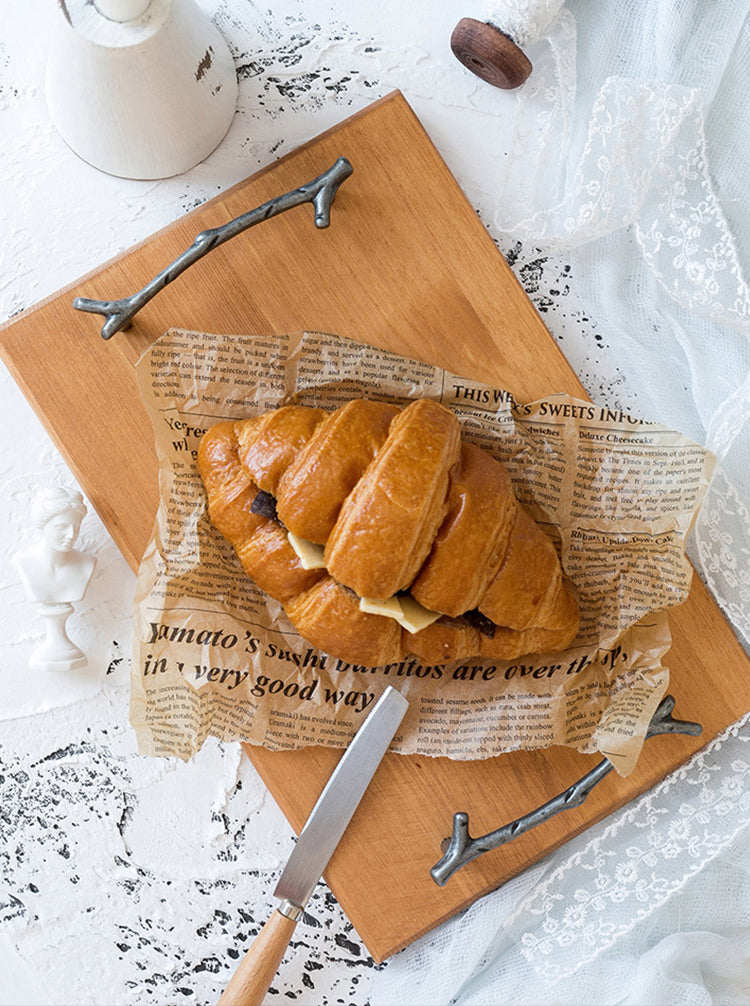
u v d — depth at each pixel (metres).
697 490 0.46
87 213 0.51
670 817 0.50
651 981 0.50
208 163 0.51
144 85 0.44
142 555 0.48
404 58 0.51
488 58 0.48
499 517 0.44
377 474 0.42
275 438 0.44
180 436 0.46
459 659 0.47
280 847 0.51
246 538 0.45
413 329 0.49
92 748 0.52
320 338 0.46
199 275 0.48
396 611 0.44
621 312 0.52
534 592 0.45
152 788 0.51
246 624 0.47
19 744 0.52
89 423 0.48
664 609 0.47
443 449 0.42
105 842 0.52
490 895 0.49
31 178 0.51
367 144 0.48
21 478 0.51
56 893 0.52
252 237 0.48
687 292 0.51
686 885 0.51
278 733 0.47
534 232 0.51
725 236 0.50
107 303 0.45
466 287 0.49
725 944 0.51
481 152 0.51
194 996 0.52
